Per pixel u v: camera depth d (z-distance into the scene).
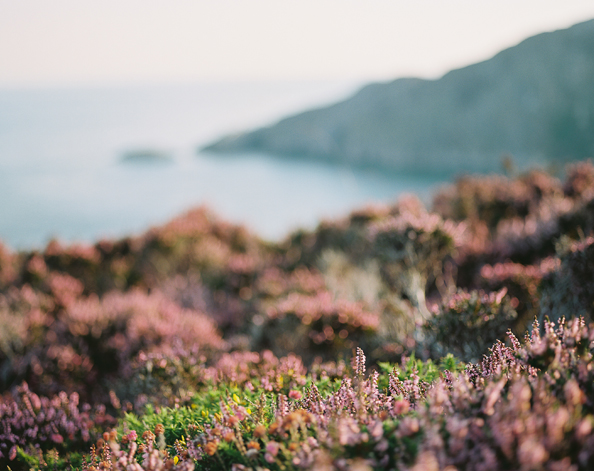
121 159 196.75
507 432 1.58
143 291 10.69
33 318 6.82
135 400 4.17
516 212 10.70
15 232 60.16
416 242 5.64
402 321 5.28
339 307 5.76
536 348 2.17
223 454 2.33
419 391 2.49
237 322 8.26
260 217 68.62
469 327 3.79
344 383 2.49
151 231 13.08
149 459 2.30
